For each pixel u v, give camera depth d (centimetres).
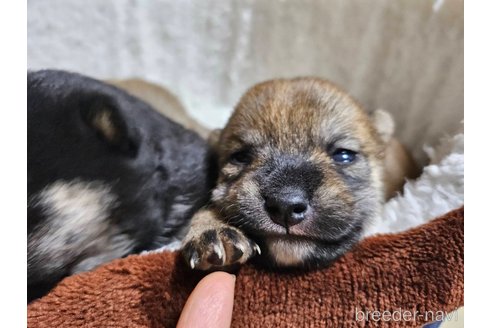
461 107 23
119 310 13
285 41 30
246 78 32
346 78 29
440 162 21
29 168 14
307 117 18
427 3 25
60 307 13
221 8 30
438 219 15
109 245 16
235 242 14
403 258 14
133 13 30
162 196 18
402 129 27
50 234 14
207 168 20
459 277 14
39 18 29
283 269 14
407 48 26
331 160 17
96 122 16
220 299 12
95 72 31
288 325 14
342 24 28
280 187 15
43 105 15
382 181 21
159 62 32
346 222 15
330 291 14
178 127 21
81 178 15
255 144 18
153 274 13
